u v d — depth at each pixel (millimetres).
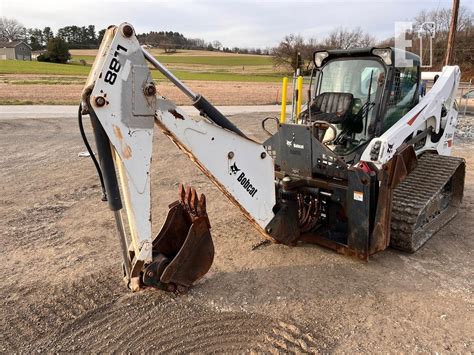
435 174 4730
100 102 2607
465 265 4227
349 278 3918
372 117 4473
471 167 8547
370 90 4535
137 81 2729
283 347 2977
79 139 10938
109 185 2826
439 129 5449
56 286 3734
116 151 2744
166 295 3600
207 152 3230
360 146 4484
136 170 2848
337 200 4094
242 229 5039
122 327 3188
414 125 4637
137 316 3318
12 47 76438
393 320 3293
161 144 10539
